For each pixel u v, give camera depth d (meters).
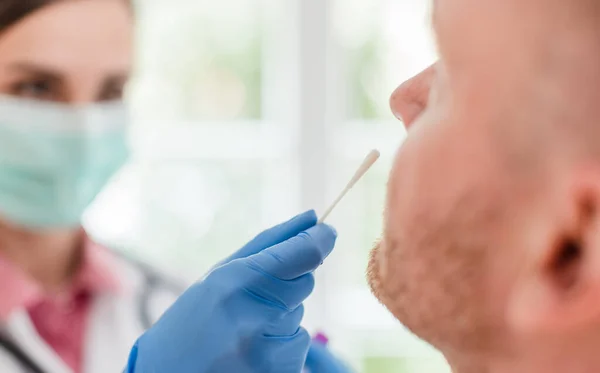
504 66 0.44
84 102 1.48
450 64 0.48
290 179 2.58
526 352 0.44
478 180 0.45
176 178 2.65
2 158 1.45
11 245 1.48
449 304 0.47
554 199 0.42
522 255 0.43
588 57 0.41
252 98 2.63
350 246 2.62
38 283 1.49
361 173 0.82
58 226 1.49
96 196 1.60
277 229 0.85
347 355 2.61
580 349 0.43
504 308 0.45
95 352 1.43
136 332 1.47
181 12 2.62
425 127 0.49
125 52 1.52
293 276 0.77
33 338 1.36
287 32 2.57
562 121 0.42
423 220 0.48
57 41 1.40
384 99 2.62
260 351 0.74
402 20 2.60
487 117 0.45
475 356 0.47
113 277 1.53
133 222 2.65
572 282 0.42
